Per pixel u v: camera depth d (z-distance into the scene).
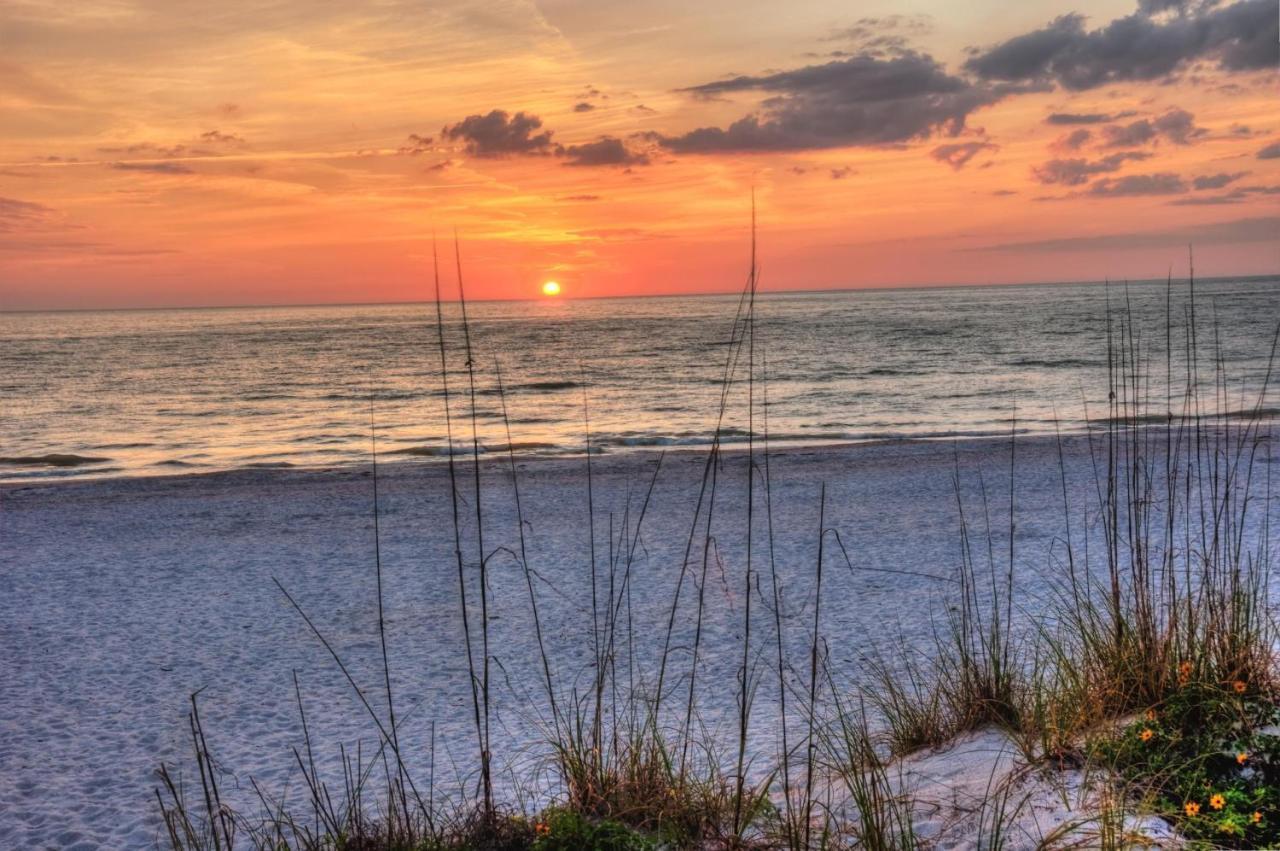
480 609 8.32
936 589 8.28
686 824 3.54
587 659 6.87
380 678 6.66
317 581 9.54
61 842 4.36
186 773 5.14
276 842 4.04
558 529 11.52
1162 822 3.01
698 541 10.73
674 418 25.89
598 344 63.59
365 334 87.00
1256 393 23.22
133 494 14.77
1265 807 2.93
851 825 3.37
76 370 47.09
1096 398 26.52
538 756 4.55
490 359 51.16
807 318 96.06
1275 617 4.98
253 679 6.75
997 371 36.69
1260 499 10.45
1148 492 5.12
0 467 19.72
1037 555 9.29
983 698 4.40
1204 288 158.88
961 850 3.04
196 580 9.70
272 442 22.95
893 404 27.77
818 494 13.40
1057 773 3.53
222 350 63.97
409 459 19.23
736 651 6.86
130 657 7.32
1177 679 3.94
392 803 3.62
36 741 5.69
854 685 5.89
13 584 9.66
